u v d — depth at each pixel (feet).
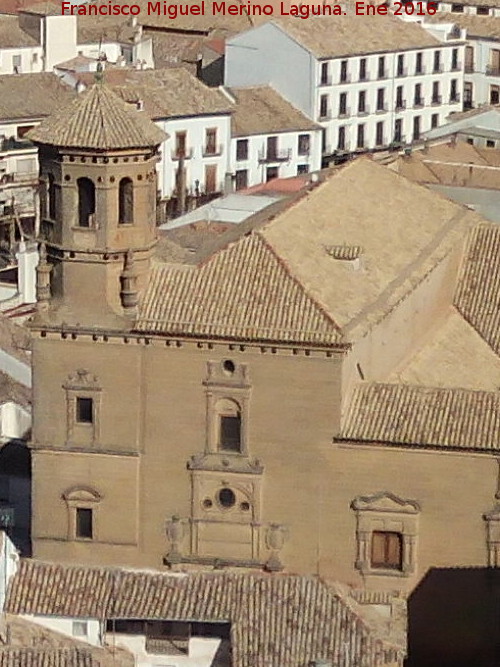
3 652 650.02
